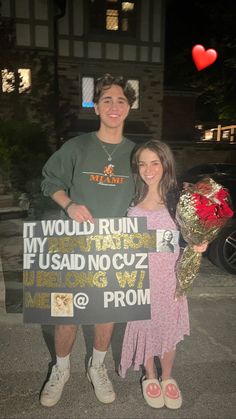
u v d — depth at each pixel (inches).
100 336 95.9
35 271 89.5
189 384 106.4
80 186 89.4
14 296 159.2
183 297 92.6
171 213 91.8
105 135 89.4
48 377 108.6
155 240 90.1
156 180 90.7
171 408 96.3
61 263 88.8
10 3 454.6
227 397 101.4
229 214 84.3
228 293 165.9
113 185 90.0
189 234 85.1
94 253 88.7
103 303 89.6
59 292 89.4
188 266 89.0
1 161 331.6
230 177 201.6
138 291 90.2
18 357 118.1
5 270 184.5
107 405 97.8
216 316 146.6
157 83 534.6
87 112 518.3
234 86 644.7
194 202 82.8
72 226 88.4
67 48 494.6
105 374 100.7
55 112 489.4
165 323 92.6
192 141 578.2
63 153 90.4
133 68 521.7
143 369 111.4
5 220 290.0
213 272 187.6
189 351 122.5
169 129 611.2
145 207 92.4
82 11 488.7
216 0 600.4
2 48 455.5
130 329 95.4
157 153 88.5
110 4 497.0
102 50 506.6
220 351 122.7
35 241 89.4
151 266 90.6
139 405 98.1
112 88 86.7
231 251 183.6
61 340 95.2
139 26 511.8
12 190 325.4
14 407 96.5
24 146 387.5
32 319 90.1
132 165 91.3
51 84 485.7
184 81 770.8
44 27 470.6
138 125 538.9
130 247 89.4
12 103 473.4
